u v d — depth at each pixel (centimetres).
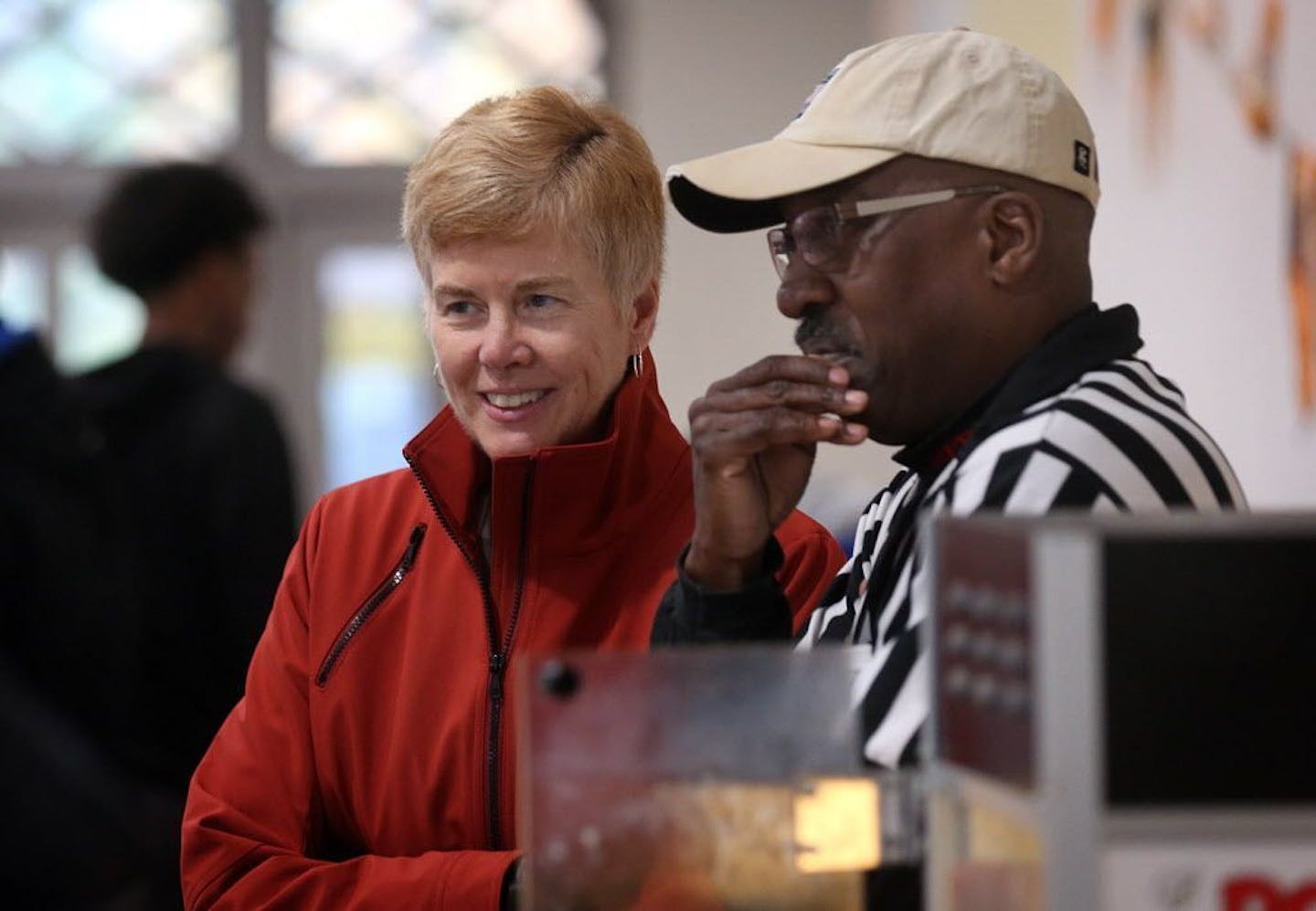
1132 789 244
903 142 369
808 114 386
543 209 453
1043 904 244
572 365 463
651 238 477
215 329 847
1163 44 760
